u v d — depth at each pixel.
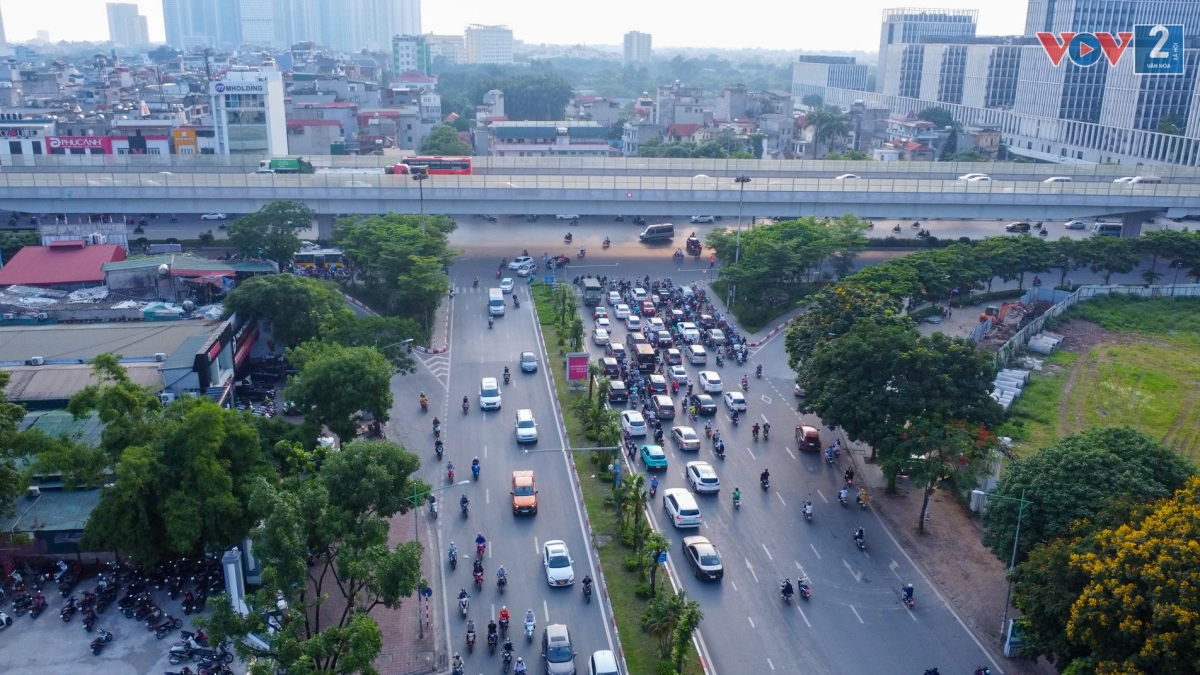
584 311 121.44
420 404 89.81
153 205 142.25
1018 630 54.31
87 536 57.34
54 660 52.06
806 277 133.75
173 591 57.97
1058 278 137.50
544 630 55.75
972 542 68.06
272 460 64.00
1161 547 44.78
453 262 137.75
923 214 153.12
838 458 80.88
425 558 64.19
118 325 91.62
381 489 54.03
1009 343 105.25
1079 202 153.38
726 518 70.50
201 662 51.00
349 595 51.09
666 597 60.03
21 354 83.75
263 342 97.62
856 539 67.06
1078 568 47.84
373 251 119.81
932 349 73.75
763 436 84.56
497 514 70.38
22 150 184.38
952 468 66.88
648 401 90.25
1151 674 43.25
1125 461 56.91
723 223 171.88
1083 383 99.19
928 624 58.56
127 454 54.19
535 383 96.50
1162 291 128.62
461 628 57.00
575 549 66.00
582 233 163.00
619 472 74.06
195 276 105.88
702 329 113.62
